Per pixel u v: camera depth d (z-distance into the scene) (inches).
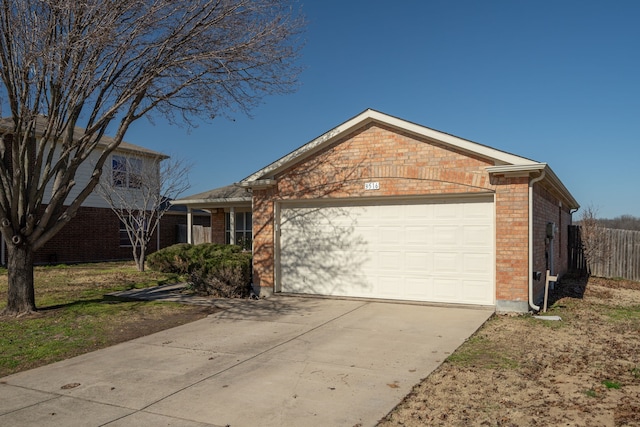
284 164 477.4
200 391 219.9
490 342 301.9
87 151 409.1
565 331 333.4
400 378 234.5
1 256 781.3
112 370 253.8
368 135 447.2
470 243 411.8
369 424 182.7
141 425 183.9
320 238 476.7
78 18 355.6
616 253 735.1
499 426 179.6
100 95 404.2
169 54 398.3
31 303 393.7
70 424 185.5
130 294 498.3
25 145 375.9
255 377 238.7
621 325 358.0
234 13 395.5
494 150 389.7
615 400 205.2
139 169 844.6
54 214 413.4
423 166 423.2
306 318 377.1
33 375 247.4
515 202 387.9
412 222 436.1
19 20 351.6
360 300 446.6
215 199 785.6
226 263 482.0
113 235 949.8
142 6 371.6
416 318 369.4
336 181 459.5
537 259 430.6
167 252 714.8
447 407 198.2
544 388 219.9
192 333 334.0
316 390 219.3
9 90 354.9
